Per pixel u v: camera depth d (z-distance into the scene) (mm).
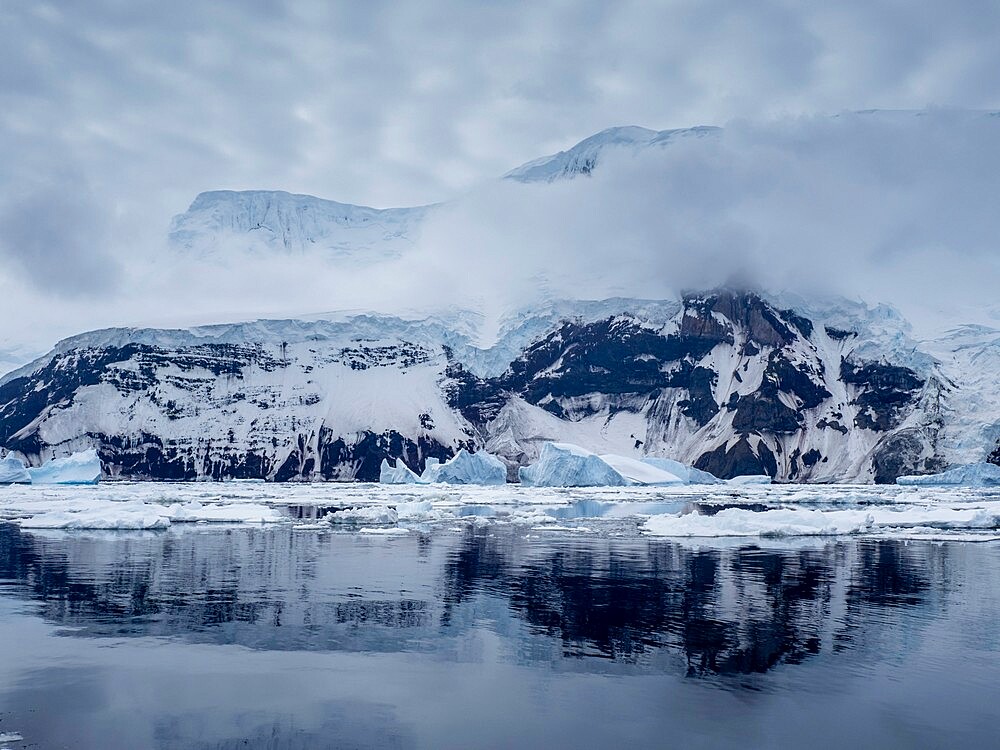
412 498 128375
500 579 38438
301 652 24391
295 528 66750
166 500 115812
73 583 36312
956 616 30328
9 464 186750
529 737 17594
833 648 25266
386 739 17453
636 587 36281
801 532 64125
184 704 19609
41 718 18531
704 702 19984
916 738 17688
